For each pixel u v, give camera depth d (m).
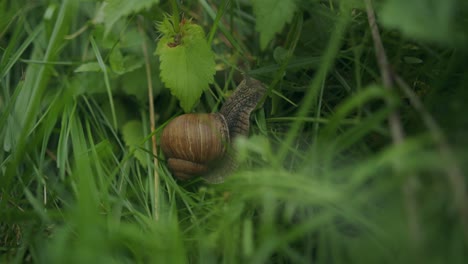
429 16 0.36
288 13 0.43
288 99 0.50
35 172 0.47
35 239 0.43
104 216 0.44
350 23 0.47
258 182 0.41
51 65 0.49
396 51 0.47
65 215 0.43
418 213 0.36
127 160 0.49
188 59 0.48
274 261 0.42
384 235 0.37
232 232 0.41
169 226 0.41
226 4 0.50
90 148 0.49
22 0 0.53
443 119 0.40
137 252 0.41
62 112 0.50
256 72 0.50
